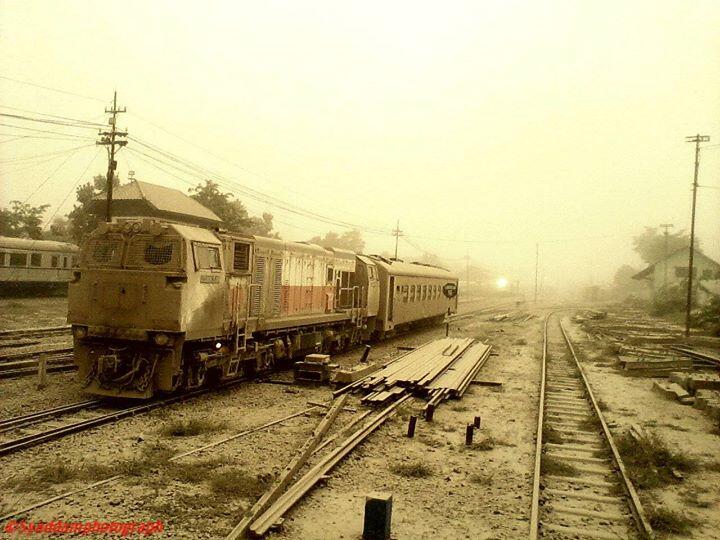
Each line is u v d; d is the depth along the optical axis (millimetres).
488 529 6043
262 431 9273
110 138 25219
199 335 10867
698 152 29031
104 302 10492
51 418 9234
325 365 13414
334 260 18500
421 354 18266
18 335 18375
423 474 7676
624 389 15070
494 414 11617
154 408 10297
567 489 7441
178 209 37625
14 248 33062
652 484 7621
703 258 52656
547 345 24953
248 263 13039
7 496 6164
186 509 6055
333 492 6859
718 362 18516
